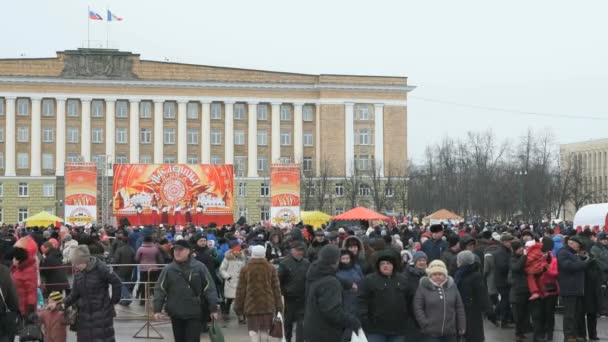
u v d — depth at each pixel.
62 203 125.69
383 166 132.50
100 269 17.55
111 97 128.12
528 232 28.17
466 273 20.12
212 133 131.88
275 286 20.80
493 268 27.64
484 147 131.62
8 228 48.59
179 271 18.34
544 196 110.81
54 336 18.53
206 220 62.41
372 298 16.84
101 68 127.94
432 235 27.88
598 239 29.58
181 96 130.38
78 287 17.52
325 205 131.75
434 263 17.52
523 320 24.73
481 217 111.81
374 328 16.81
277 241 31.92
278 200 63.41
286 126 134.12
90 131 127.75
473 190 116.12
